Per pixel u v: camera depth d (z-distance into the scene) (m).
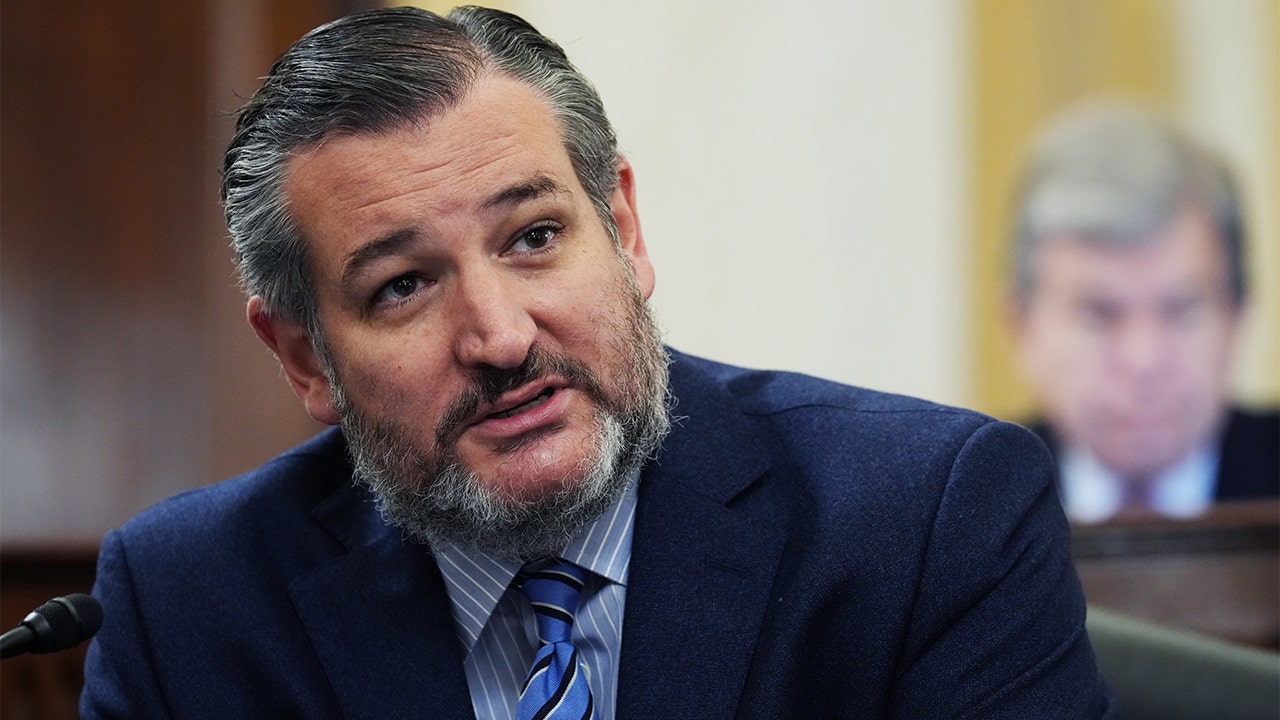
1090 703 5.65
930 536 5.63
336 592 6.06
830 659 5.59
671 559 5.76
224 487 6.79
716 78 17.33
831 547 5.64
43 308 12.88
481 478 5.35
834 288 17.66
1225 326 17.62
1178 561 10.16
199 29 13.45
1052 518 5.87
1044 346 17.73
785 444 6.14
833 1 17.42
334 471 6.61
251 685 6.11
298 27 13.80
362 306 5.42
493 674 5.96
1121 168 17.70
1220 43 17.83
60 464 12.72
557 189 5.38
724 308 17.53
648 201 17.31
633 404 5.51
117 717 6.14
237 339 13.22
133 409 12.96
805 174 17.55
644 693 5.52
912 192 17.66
